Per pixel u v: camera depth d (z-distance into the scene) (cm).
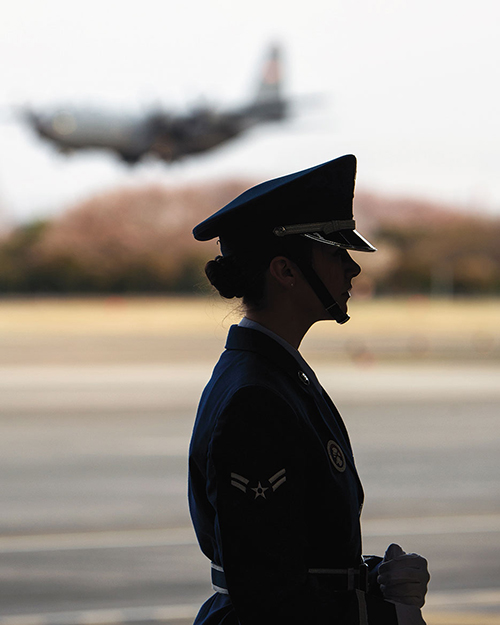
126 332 7675
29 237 16450
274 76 12500
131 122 9181
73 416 2530
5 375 3853
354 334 7638
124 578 996
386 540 1165
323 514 259
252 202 271
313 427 263
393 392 3231
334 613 242
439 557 1088
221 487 245
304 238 271
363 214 19912
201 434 271
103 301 14775
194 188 17275
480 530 1221
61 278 16075
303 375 276
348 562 265
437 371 4197
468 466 1750
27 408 2719
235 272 278
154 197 16938
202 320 9762
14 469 1697
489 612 888
